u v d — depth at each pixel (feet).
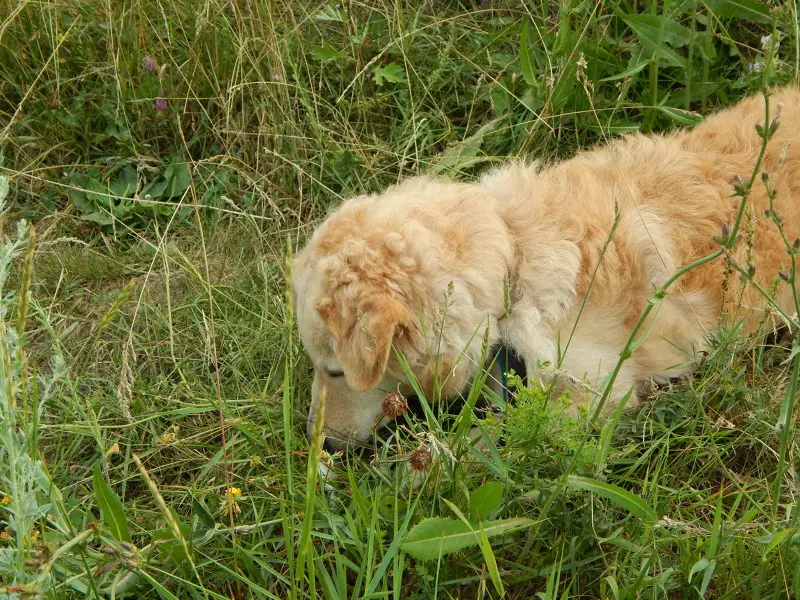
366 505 8.12
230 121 10.41
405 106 10.57
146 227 10.22
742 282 8.79
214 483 8.81
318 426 7.39
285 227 10.18
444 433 8.30
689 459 8.55
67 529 7.96
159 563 8.18
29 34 10.62
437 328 8.53
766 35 10.27
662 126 10.24
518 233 8.82
